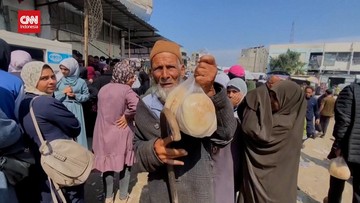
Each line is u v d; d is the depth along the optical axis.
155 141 1.14
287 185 1.87
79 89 3.52
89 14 6.59
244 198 2.02
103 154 2.89
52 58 4.63
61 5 8.56
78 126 2.15
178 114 1.00
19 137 1.56
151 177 1.29
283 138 1.82
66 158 1.80
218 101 1.17
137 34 14.55
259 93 1.86
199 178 1.20
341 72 54.59
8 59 1.87
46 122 1.87
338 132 2.76
